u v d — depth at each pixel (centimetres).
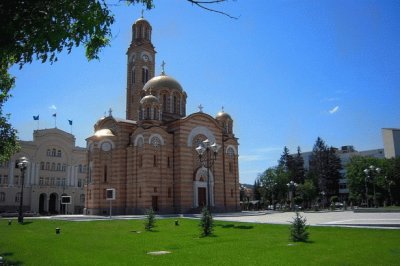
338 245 2225
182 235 3116
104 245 2533
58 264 1822
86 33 1162
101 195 6612
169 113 7338
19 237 3200
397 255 1836
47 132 10094
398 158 10412
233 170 7562
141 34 8350
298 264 1641
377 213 5691
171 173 6638
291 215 5991
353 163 10862
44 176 9894
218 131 7375
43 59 1129
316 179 12394
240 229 3488
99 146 6719
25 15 1044
